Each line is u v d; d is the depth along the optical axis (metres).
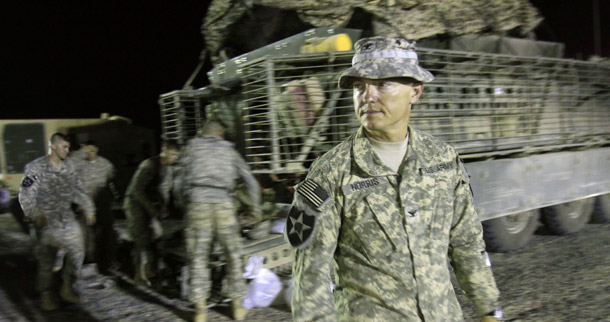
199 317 4.07
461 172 1.69
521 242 6.06
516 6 6.90
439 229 1.59
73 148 9.93
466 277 1.74
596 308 4.04
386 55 1.57
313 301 1.50
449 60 5.38
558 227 6.68
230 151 4.11
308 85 4.72
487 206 5.40
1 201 9.28
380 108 1.56
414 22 5.99
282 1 6.02
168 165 4.94
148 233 5.25
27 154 9.54
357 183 1.56
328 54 4.71
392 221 1.53
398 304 1.51
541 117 6.25
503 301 4.33
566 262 5.45
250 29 6.63
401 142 1.62
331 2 5.91
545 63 6.23
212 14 6.91
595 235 6.80
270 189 5.30
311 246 1.54
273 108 4.69
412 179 1.57
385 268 1.53
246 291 4.17
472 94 5.56
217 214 4.00
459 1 6.33
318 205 1.54
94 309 4.58
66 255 4.63
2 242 7.85
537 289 4.59
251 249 4.39
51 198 4.46
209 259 4.38
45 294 4.58
